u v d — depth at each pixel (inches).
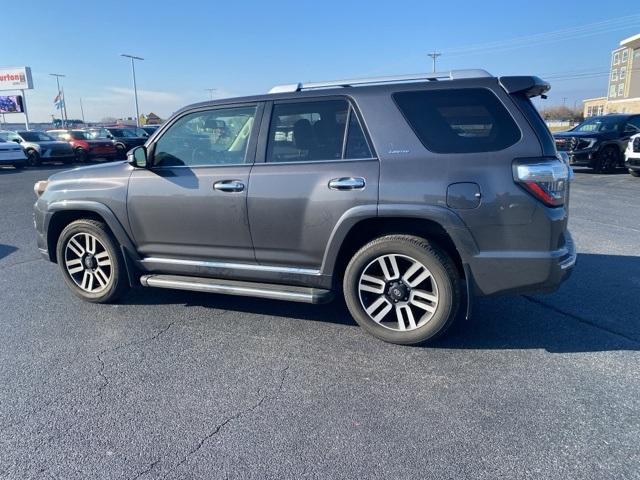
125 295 193.8
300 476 93.0
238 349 146.0
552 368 131.5
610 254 240.1
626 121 595.5
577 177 559.2
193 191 157.2
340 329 159.2
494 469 93.9
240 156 155.6
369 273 147.6
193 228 160.2
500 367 132.6
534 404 114.9
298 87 154.3
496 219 130.0
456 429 106.2
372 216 137.5
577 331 153.9
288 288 153.9
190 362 138.3
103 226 176.6
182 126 163.3
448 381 126.0
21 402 118.6
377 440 103.0
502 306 175.2
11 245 277.4
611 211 352.8
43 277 217.9
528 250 130.6
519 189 128.4
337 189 140.3
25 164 816.9
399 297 143.5
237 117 157.6
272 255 153.3
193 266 165.2
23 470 95.4
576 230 292.8
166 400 119.3
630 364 133.0
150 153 165.0
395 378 128.0
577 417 109.5
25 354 143.6
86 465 96.7
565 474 92.1
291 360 138.7
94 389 124.3
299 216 145.5
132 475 93.8
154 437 105.2
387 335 145.6
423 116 137.9
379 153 138.8
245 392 122.4
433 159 134.0
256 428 107.7
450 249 144.3
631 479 90.5
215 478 92.9
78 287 185.5
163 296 192.1
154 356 142.1
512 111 131.7
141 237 169.5
